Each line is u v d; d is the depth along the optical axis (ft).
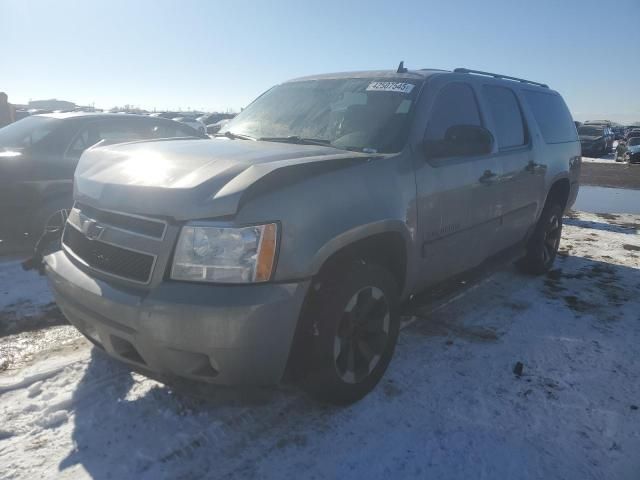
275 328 8.06
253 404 9.75
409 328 13.34
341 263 9.37
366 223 9.27
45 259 10.12
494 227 13.97
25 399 9.68
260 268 7.93
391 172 10.14
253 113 14.06
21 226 17.65
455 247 12.30
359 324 9.70
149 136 21.54
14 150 18.06
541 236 17.42
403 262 10.75
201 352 7.85
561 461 8.55
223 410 9.54
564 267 19.57
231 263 7.83
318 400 9.52
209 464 8.22
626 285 17.58
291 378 9.33
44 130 18.69
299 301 8.32
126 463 8.15
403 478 8.07
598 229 27.40
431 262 11.55
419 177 10.76
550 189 17.94
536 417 9.71
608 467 8.46
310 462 8.35
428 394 10.33
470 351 12.21
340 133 11.62
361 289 9.31
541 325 13.85
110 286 8.43
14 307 13.80
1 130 20.42
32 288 15.16
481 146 11.58
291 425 9.23
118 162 9.83
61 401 9.55
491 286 16.88
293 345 8.93
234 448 8.61
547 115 17.81
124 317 8.05
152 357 8.14
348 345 9.50
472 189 12.46
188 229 7.94
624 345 12.83
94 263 8.93
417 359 11.71
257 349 8.00
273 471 8.13
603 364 11.82
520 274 18.34
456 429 9.27
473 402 10.11
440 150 11.03
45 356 11.29
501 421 9.56
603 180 59.57
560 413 9.87
